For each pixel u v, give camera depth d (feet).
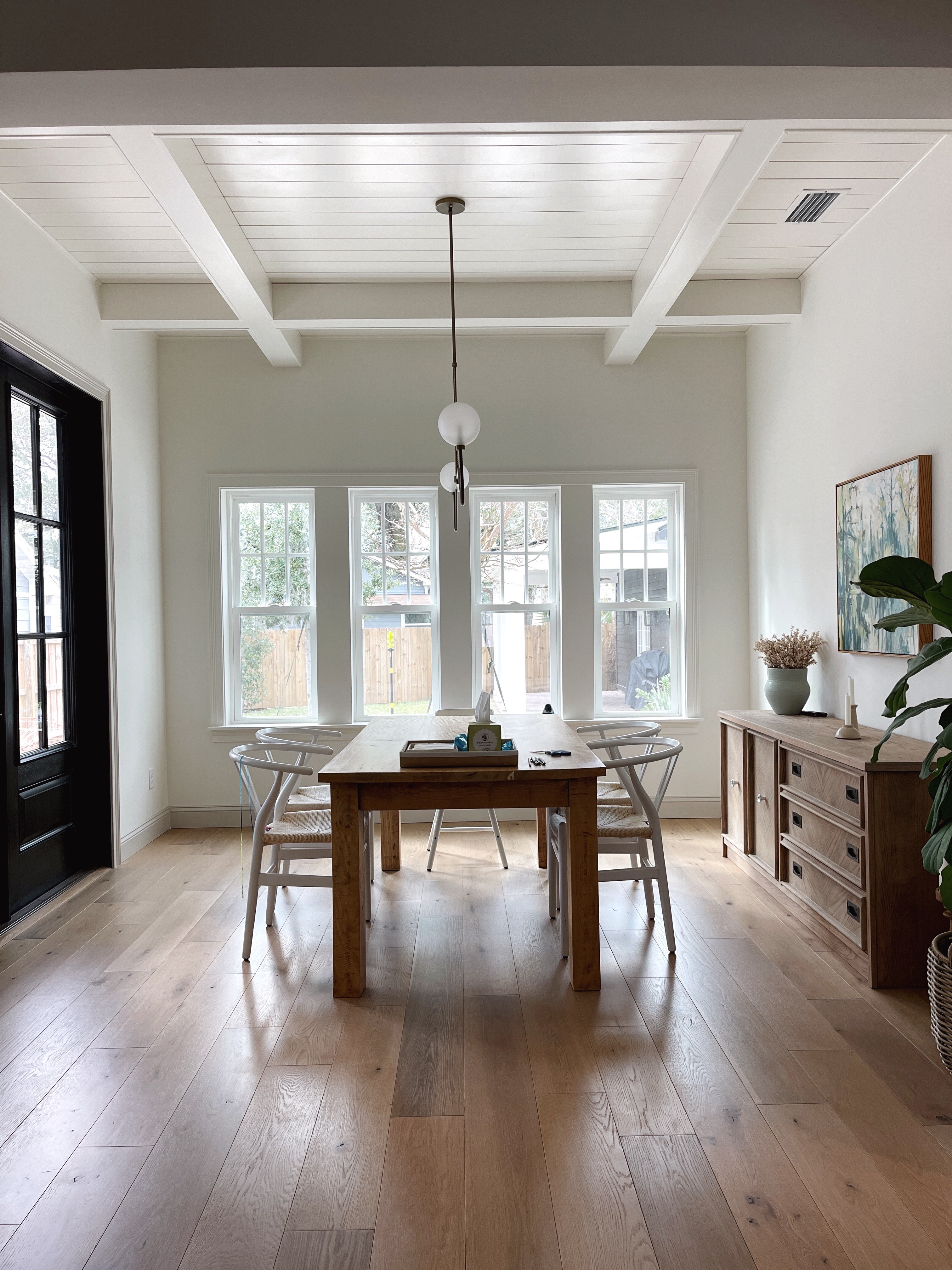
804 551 14.96
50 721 13.24
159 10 7.03
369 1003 9.21
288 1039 8.42
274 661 17.74
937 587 7.74
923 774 7.96
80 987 9.71
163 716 17.13
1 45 7.02
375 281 14.35
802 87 7.49
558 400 17.46
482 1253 5.47
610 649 18.01
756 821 13.64
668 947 10.55
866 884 9.61
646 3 7.14
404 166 10.52
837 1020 8.74
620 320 14.57
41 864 12.79
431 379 17.34
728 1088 7.43
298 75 7.15
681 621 17.87
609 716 17.95
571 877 9.48
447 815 17.65
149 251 13.12
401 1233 5.67
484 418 17.39
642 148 10.11
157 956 10.62
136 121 7.85
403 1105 7.21
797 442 15.14
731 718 14.35
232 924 11.73
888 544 11.83
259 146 10.00
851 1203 5.92
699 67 7.15
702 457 17.60
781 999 9.22
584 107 7.79
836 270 13.47
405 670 17.81
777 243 13.46
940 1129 6.81
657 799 10.83
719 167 9.92
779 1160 6.41
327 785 13.24
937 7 7.22
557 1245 5.53
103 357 14.48
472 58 7.08
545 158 10.35
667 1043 8.25
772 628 16.53
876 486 12.13
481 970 10.06
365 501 17.74
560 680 17.61
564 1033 8.46
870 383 12.44
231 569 17.67
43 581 13.07
